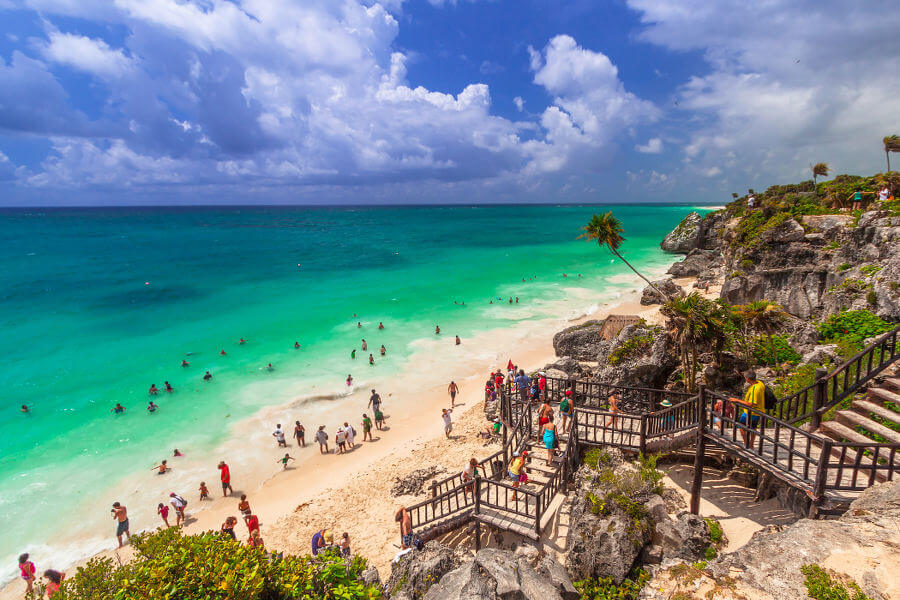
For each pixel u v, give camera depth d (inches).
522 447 674.2
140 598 257.1
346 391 1280.8
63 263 3326.8
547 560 480.4
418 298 2272.4
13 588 676.1
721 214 3218.5
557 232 6171.3
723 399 498.3
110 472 935.7
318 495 853.2
